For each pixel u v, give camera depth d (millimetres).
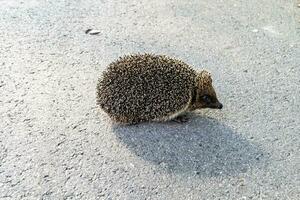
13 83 798
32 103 749
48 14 1022
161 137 667
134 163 624
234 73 818
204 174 604
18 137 676
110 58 869
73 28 971
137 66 667
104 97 677
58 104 746
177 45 908
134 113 672
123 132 679
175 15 1019
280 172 607
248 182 592
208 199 569
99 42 922
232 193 577
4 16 1011
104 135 676
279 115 713
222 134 673
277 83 790
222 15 1013
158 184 591
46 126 697
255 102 743
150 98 661
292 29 956
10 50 894
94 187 589
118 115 676
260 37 930
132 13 1030
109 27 976
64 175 608
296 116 710
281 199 570
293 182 593
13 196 577
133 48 899
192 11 1034
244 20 992
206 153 639
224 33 947
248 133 676
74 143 663
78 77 814
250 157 632
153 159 630
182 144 655
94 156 638
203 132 676
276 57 864
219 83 789
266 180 595
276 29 957
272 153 639
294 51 883
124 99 664
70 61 861
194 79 666
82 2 1077
